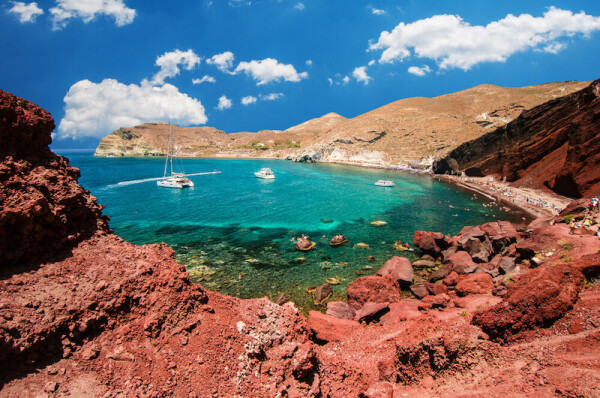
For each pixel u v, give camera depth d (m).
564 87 168.00
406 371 12.66
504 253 30.75
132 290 11.20
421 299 23.53
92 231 12.69
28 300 9.38
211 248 34.62
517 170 75.62
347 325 18.28
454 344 11.94
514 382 10.09
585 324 11.45
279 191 74.62
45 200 10.64
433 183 89.56
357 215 50.50
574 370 9.38
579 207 35.97
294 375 11.36
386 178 101.56
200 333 11.28
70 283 10.53
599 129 49.38
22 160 11.05
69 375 9.02
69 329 9.54
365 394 11.36
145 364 9.98
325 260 31.62
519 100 160.25
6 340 8.25
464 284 22.17
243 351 11.30
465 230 37.53
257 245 35.84
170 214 50.03
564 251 23.16
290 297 24.33
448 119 170.75
